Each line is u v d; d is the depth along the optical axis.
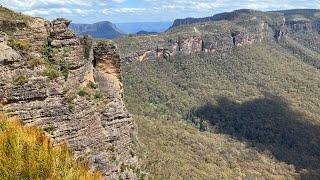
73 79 33.72
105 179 32.97
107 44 40.94
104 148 33.97
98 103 35.66
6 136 20.42
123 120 36.94
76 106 31.67
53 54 33.31
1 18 32.78
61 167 20.12
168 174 73.06
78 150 31.17
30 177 19.16
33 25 33.50
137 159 38.00
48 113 29.94
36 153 20.19
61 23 34.72
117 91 39.75
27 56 31.09
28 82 29.55
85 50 39.50
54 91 30.69
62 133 30.31
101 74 39.94
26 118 29.02
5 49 29.66
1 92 28.36
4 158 19.27
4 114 25.28
